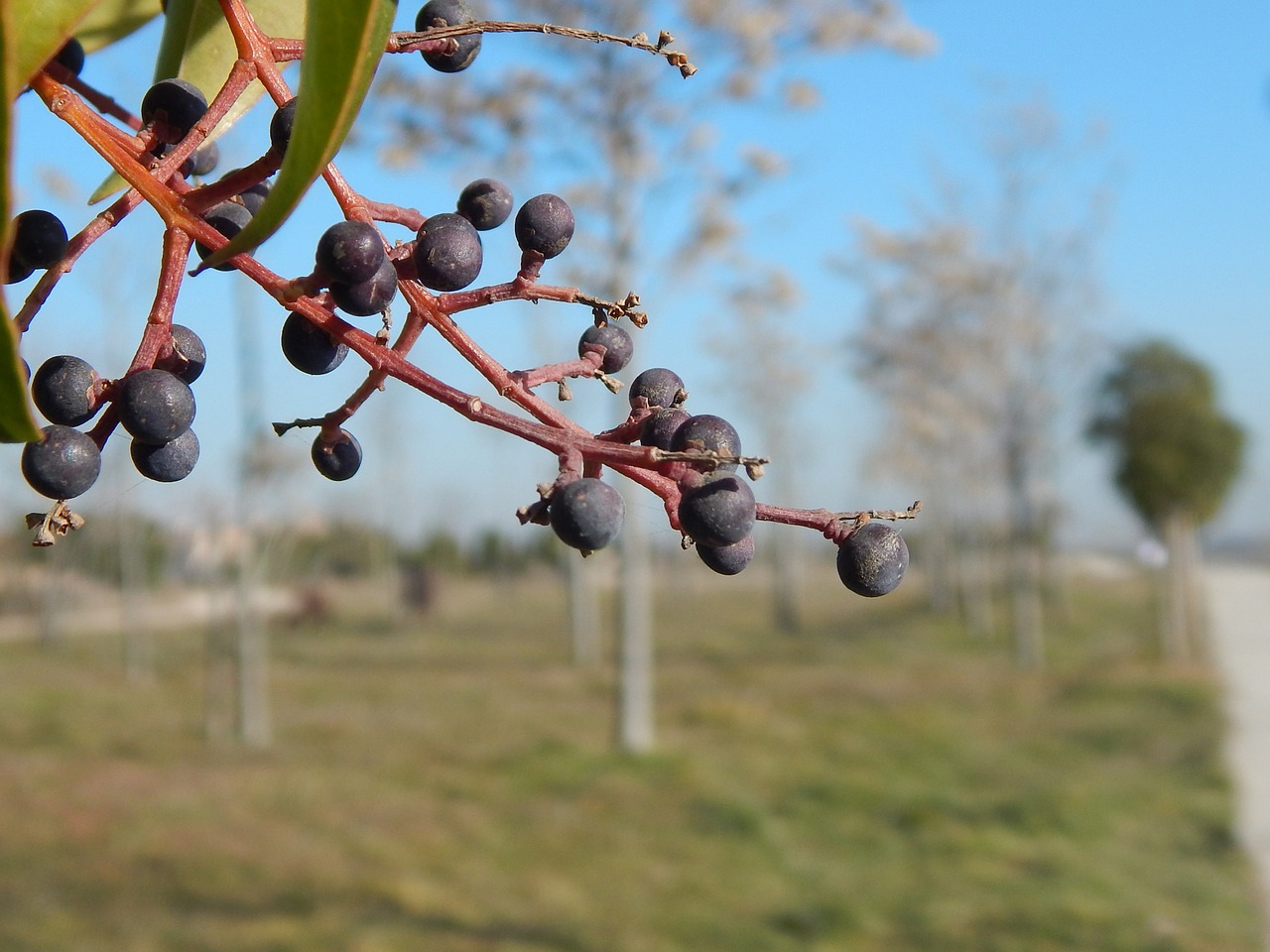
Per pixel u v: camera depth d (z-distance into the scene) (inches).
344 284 34.8
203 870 327.9
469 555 1690.5
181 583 1322.6
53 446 35.2
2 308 29.9
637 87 459.2
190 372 41.6
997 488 980.6
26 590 1003.9
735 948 273.1
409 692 687.7
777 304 554.6
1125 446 737.0
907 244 788.0
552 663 840.9
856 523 38.1
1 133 27.4
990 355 783.7
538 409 37.6
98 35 64.1
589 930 286.5
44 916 285.6
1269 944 269.4
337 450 42.4
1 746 511.5
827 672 740.0
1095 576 1489.9
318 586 1208.8
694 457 34.8
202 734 549.6
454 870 335.3
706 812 393.4
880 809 397.4
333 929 282.5
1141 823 369.4
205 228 36.1
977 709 583.8
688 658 847.7
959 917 290.7
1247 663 674.8
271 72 37.6
